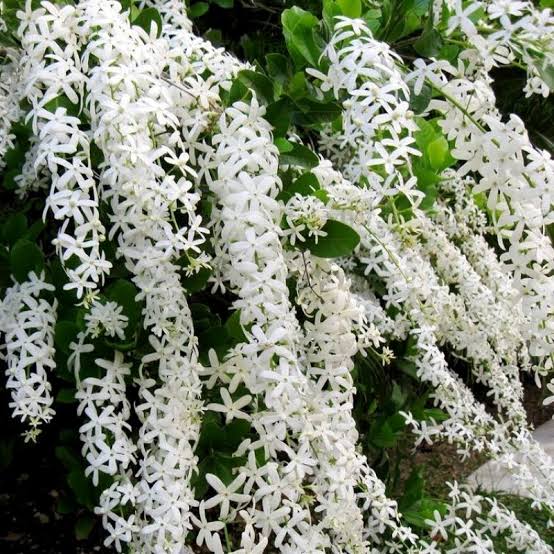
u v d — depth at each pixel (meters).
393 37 1.55
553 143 3.24
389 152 1.43
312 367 1.50
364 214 1.47
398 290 1.75
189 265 1.42
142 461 1.41
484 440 1.81
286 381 1.36
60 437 1.54
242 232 1.38
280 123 1.47
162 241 1.37
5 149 1.49
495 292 2.06
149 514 1.39
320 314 1.48
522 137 1.37
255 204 1.38
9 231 1.50
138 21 1.52
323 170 1.49
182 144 1.40
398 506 1.79
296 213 1.43
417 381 2.01
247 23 1.96
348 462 1.45
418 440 1.79
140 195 1.36
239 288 1.44
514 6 1.35
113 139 1.36
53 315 1.44
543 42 1.37
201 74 1.51
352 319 1.55
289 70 1.50
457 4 1.36
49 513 1.73
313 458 1.46
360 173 1.47
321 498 1.45
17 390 1.41
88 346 1.42
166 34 1.55
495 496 2.26
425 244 1.91
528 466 1.87
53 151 1.35
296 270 1.47
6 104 1.50
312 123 1.50
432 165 1.67
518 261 1.40
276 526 1.41
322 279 1.48
